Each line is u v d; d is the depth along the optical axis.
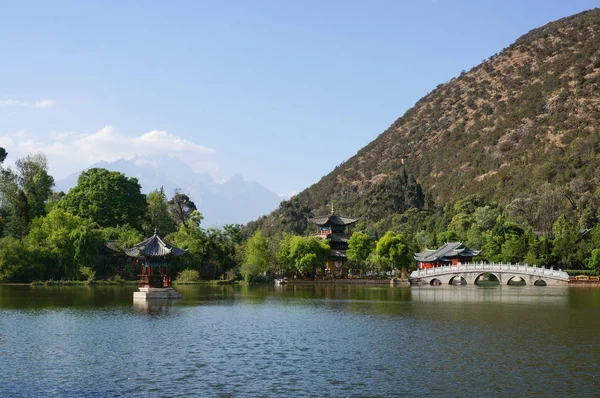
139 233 162.12
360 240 177.50
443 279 158.62
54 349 54.59
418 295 116.81
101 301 96.56
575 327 67.56
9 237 140.38
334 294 120.00
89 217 167.00
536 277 144.62
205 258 167.00
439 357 51.19
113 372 46.03
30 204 177.12
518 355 51.91
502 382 43.12
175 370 46.69
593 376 44.66
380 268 173.88
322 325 70.00
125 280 143.12
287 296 113.19
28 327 67.31
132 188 178.88
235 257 171.25
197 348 55.28
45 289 123.38
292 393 40.59
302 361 49.81
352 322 72.69
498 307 90.19
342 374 45.44
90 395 40.19
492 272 150.38
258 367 47.69
